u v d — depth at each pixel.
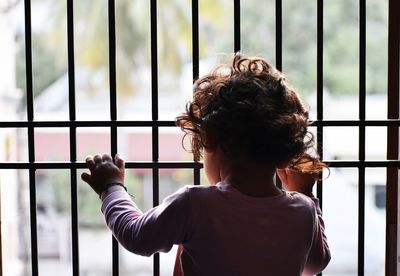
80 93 7.88
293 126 1.16
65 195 7.98
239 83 1.17
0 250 1.43
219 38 7.34
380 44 7.56
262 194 1.19
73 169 1.33
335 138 6.32
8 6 6.05
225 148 1.17
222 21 6.91
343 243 6.06
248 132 1.14
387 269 1.41
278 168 1.24
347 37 7.75
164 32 7.19
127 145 7.22
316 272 1.31
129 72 7.41
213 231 1.14
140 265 7.87
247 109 1.14
